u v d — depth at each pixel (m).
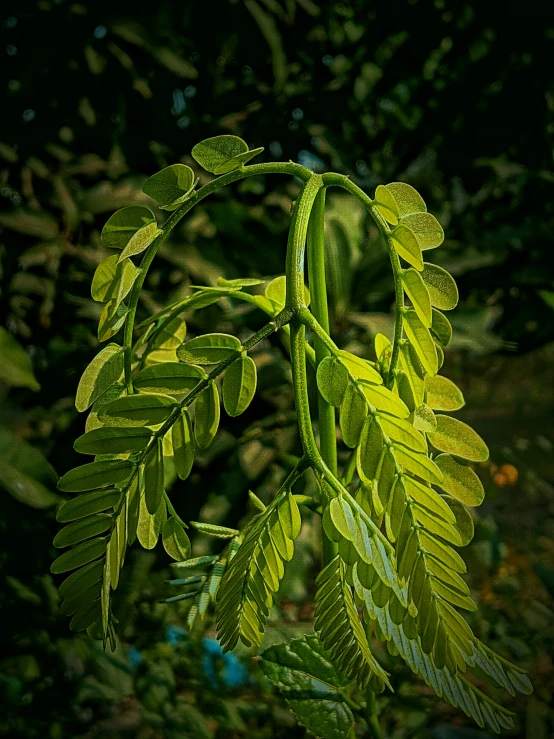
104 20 0.35
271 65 0.42
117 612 0.32
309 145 0.44
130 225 0.13
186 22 0.38
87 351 0.36
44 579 0.35
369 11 0.44
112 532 0.13
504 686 0.11
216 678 0.36
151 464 0.12
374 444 0.12
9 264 0.35
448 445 0.13
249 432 0.35
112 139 0.38
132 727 0.42
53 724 0.38
